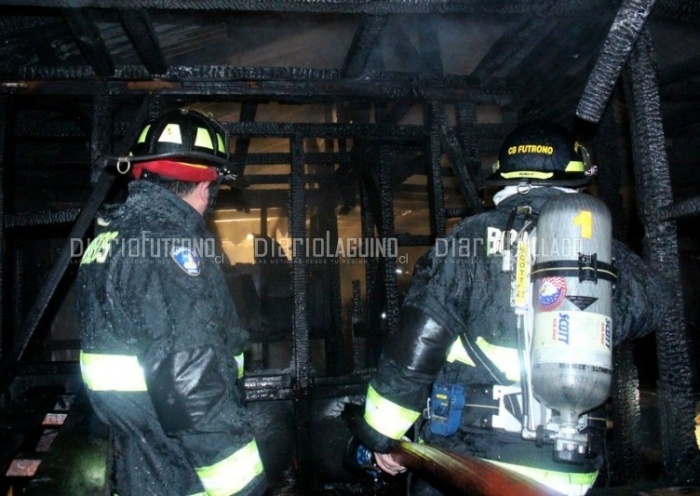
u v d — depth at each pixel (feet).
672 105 14.21
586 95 6.71
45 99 11.18
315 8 8.09
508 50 10.55
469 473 4.50
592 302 4.33
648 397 12.26
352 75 11.33
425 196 23.29
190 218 5.02
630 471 8.93
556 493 4.28
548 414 4.70
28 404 10.59
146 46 9.66
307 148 21.36
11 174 10.97
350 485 11.01
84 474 6.34
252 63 15.38
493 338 4.96
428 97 11.85
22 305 16.57
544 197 5.09
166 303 4.36
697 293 17.62
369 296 16.72
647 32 7.07
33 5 7.89
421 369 4.83
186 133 5.20
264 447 11.48
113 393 4.67
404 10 8.19
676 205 6.55
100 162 10.49
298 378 11.77
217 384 4.30
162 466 4.74
